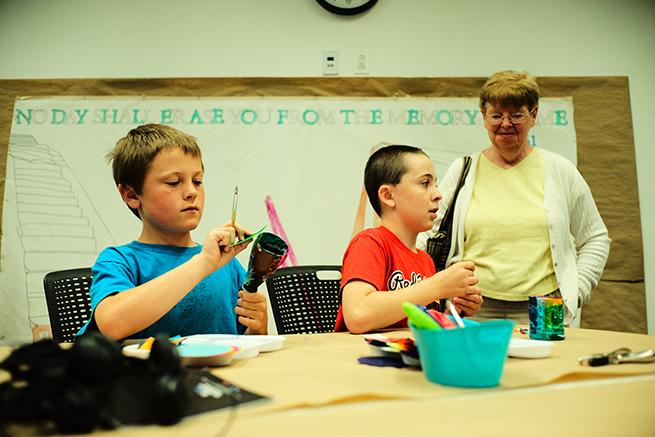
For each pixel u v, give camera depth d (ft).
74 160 6.81
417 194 3.93
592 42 7.24
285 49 7.09
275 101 6.98
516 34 7.22
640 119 7.13
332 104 7.00
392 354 2.22
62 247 6.62
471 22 7.22
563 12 7.20
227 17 7.13
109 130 6.89
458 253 5.14
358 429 1.26
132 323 2.68
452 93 7.06
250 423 1.30
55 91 6.92
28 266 6.54
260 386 1.70
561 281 4.75
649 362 2.09
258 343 2.44
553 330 2.96
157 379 1.38
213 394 1.53
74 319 3.67
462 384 1.69
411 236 4.10
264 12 7.14
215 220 6.80
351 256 3.64
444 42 7.18
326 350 2.58
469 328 1.69
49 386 1.30
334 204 6.89
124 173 3.62
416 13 7.19
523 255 4.85
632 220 6.86
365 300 3.22
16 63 6.99
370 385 1.73
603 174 6.95
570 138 7.01
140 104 6.93
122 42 7.08
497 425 1.31
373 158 4.29
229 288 4.02
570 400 1.56
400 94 7.04
